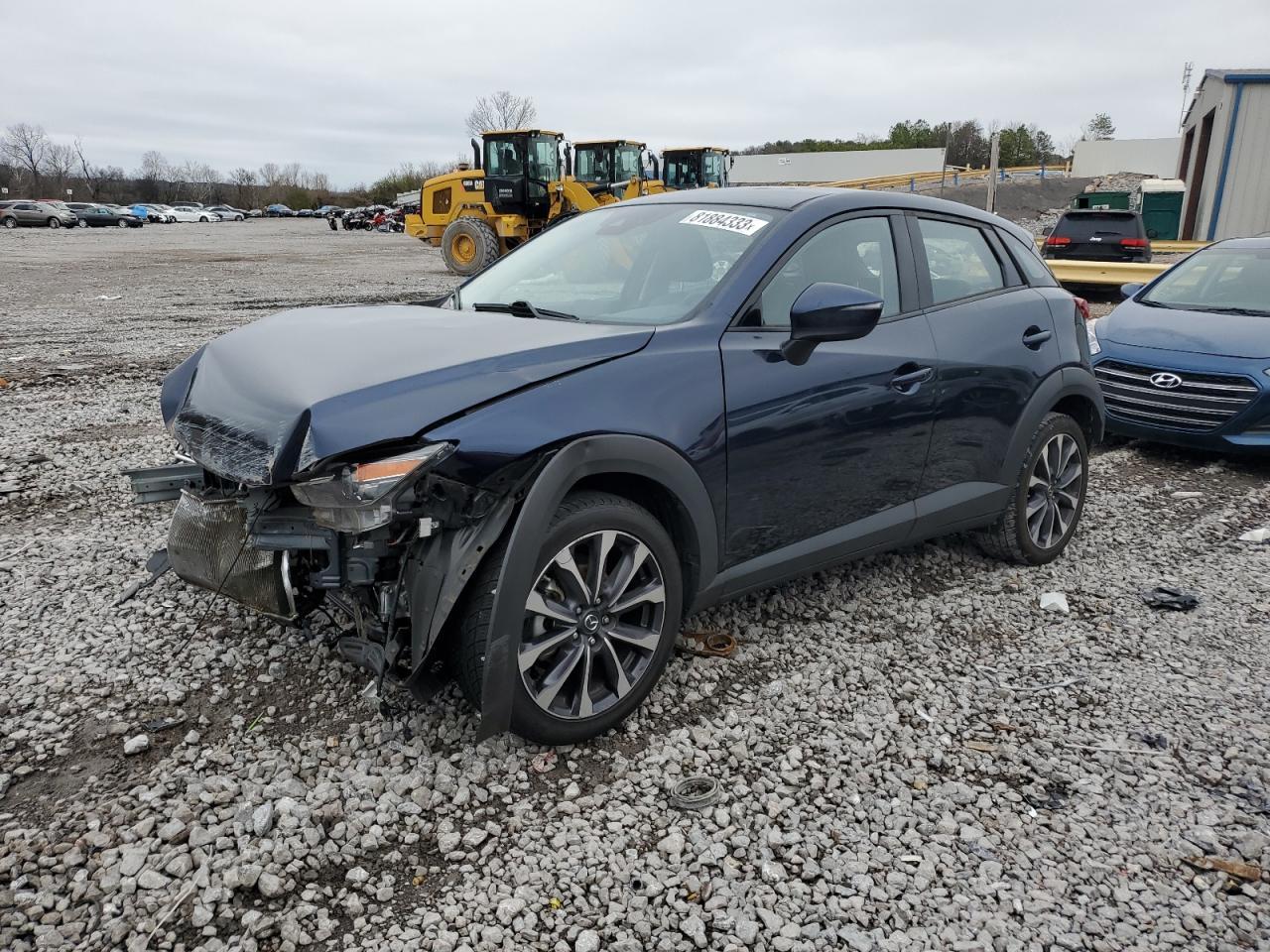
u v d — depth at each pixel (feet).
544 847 7.86
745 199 12.00
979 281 13.44
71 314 41.06
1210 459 21.07
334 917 7.06
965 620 12.42
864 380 11.09
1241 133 69.87
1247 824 8.39
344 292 51.26
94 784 8.36
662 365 9.46
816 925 7.12
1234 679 10.97
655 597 9.36
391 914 7.11
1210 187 73.05
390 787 8.46
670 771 8.91
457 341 9.32
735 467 9.92
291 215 277.64
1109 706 10.34
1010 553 14.12
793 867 7.77
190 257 82.99
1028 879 7.69
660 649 9.58
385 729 9.26
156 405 23.88
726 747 9.37
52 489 16.56
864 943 6.97
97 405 23.72
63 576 12.67
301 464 7.89
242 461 8.30
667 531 9.89
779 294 10.70
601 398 8.92
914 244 12.46
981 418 12.78
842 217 11.68
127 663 10.39
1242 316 21.72
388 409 8.06
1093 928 7.17
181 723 9.32
